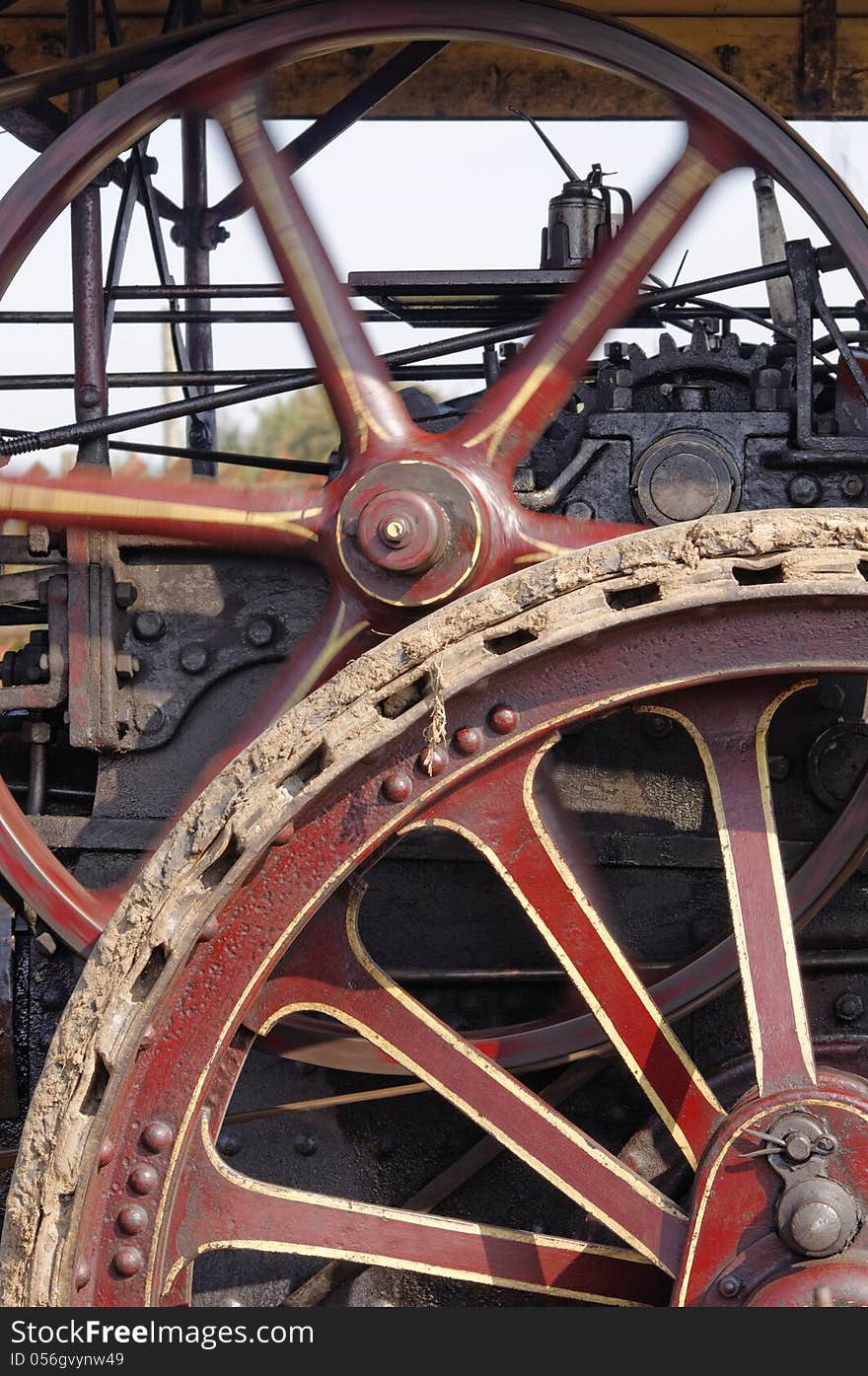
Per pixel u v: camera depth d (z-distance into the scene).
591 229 3.12
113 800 2.94
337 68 4.46
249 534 2.66
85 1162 2.07
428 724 2.11
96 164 2.69
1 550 2.98
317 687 2.63
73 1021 2.10
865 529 2.06
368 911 2.88
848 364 2.77
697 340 2.88
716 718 2.17
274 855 2.16
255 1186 2.27
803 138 2.57
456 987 2.88
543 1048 2.71
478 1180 2.88
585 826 2.83
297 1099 2.90
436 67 4.46
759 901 2.15
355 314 2.72
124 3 4.30
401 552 2.46
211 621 2.93
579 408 3.17
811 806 2.82
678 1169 2.62
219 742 2.92
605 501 2.81
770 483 2.79
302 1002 2.32
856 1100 2.11
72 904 2.69
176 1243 2.23
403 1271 2.86
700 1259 2.11
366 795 2.14
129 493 2.69
